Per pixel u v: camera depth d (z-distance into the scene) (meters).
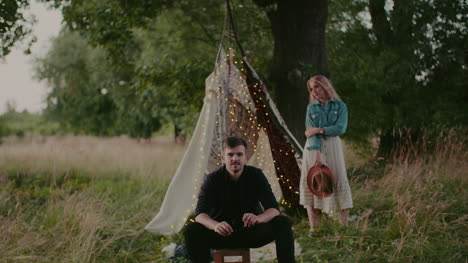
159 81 9.09
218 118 4.98
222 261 3.07
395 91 9.96
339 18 9.67
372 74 9.19
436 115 9.42
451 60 9.39
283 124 5.23
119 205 6.37
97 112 21.20
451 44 9.34
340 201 4.41
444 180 6.21
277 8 6.89
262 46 9.78
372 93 9.55
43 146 11.35
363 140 10.28
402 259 3.57
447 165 6.67
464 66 9.62
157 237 4.88
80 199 5.81
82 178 9.04
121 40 9.02
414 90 9.89
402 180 5.99
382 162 8.91
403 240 3.70
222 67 5.18
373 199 5.76
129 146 12.93
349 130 9.89
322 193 4.37
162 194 7.31
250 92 5.34
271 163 5.50
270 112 5.20
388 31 9.77
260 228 3.24
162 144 15.53
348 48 9.49
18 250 3.89
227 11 5.52
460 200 5.29
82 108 21.20
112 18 8.57
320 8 6.75
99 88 18.44
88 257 3.85
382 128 10.00
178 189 4.91
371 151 10.49
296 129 6.59
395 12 9.36
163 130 22.75
